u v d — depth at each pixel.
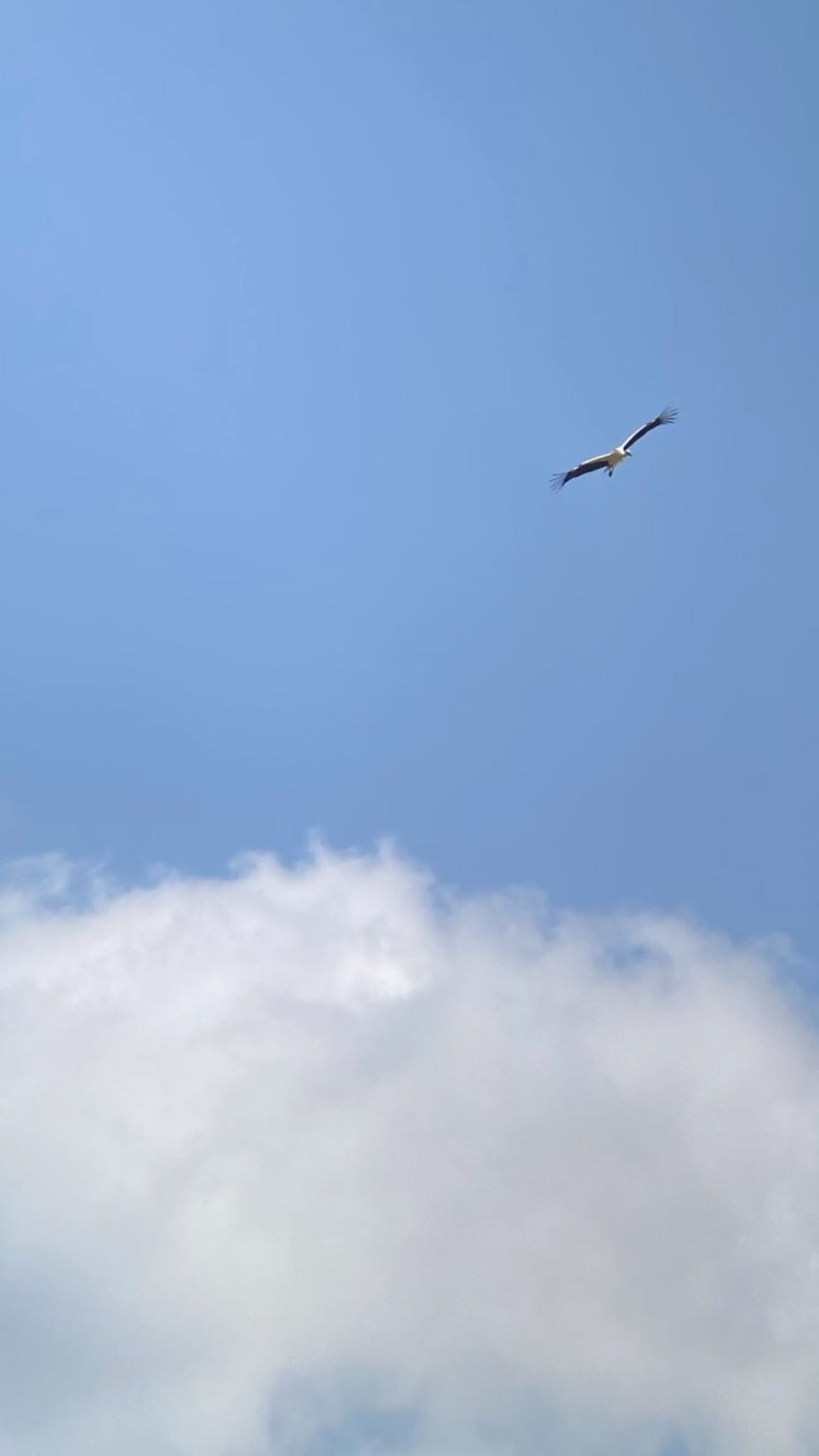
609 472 52.72
